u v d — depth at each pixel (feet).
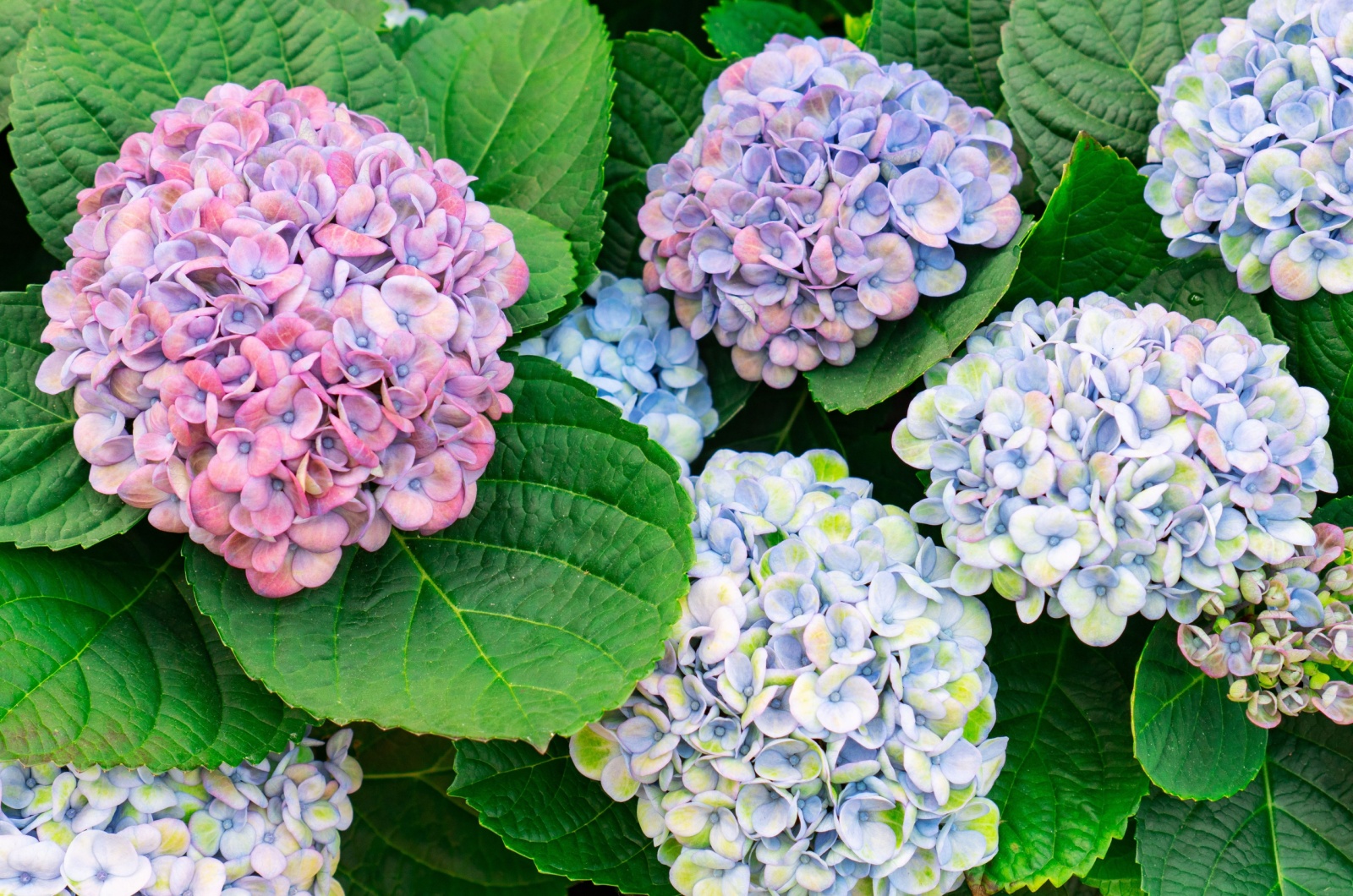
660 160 4.53
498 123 4.45
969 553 4.02
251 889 4.07
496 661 3.99
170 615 4.09
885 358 4.24
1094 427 3.98
